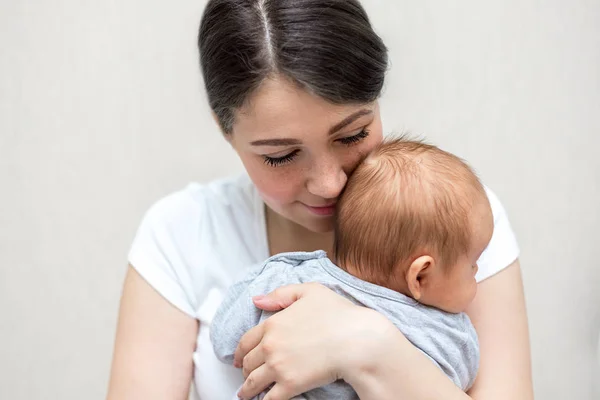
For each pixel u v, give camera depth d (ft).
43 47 5.98
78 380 6.65
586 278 6.14
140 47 5.96
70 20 5.93
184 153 6.18
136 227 6.33
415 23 5.81
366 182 3.24
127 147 6.17
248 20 2.97
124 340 3.89
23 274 6.43
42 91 6.06
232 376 3.76
